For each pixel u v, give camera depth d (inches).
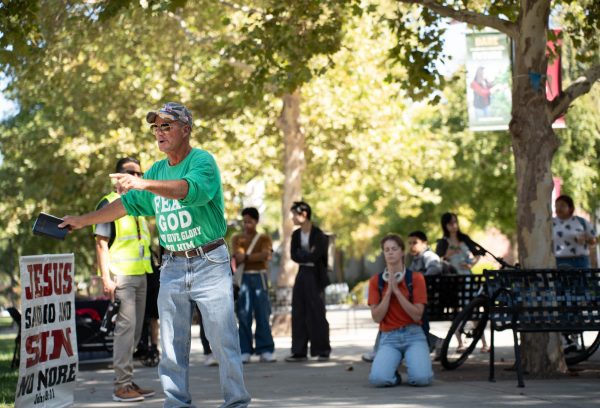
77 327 672.4
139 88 1131.9
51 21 768.9
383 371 473.4
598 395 414.9
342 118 1145.4
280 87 724.7
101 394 503.2
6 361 766.5
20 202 1521.9
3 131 1435.8
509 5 697.0
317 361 673.6
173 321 332.8
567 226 684.1
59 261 361.1
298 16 698.8
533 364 518.6
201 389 513.3
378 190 1459.2
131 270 465.4
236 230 1427.2
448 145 1391.5
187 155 333.1
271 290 1024.9
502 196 1807.3
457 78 730.8
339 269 3004.4
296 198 1031.6
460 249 691.4
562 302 477.1
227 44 775.1
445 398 416.8
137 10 916.0
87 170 1391.5
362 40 1084.5
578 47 704.4
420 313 472.4
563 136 1153.4
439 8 560.1
